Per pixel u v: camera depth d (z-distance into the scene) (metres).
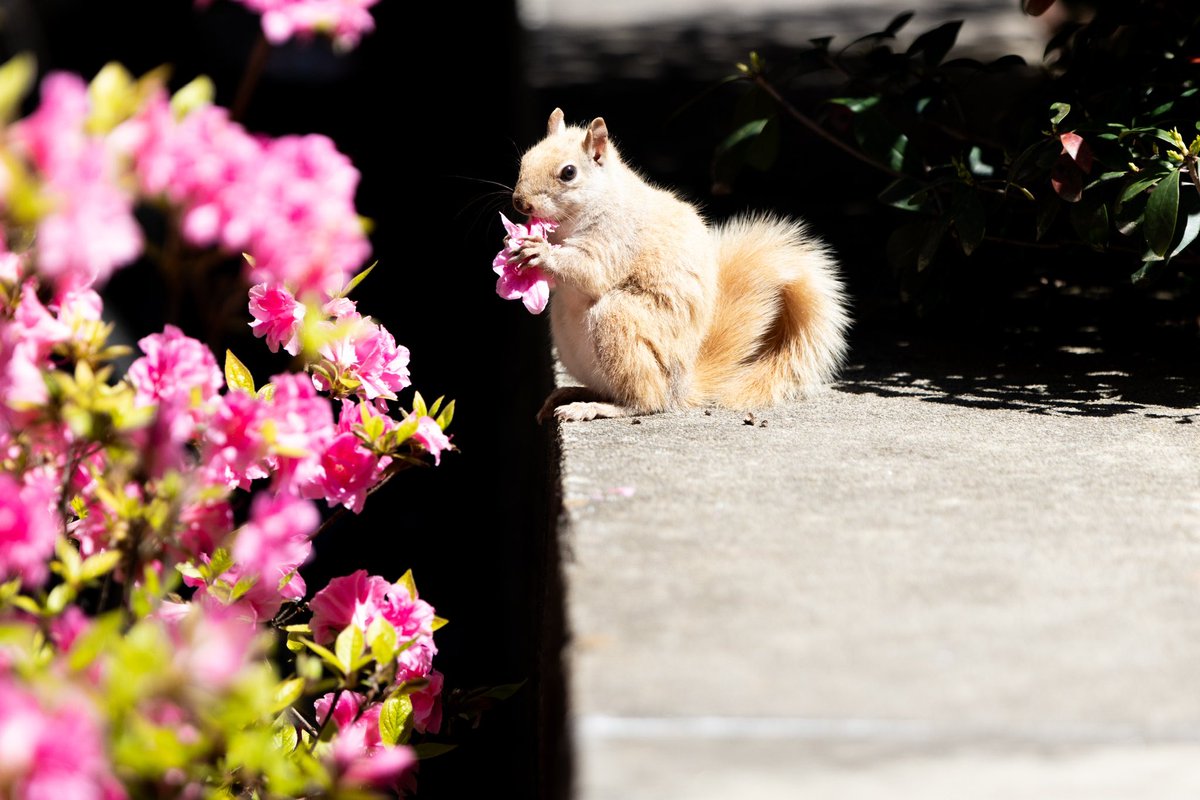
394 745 3.93
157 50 20.95
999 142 7.38
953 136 7.63
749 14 18.72
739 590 3.67
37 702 2.46
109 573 3.76
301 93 20.27
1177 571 3.85
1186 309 7.24
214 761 3.26
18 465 3.46
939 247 6.71
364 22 3.45
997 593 3.68
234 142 3.06
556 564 4.08
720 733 2.93
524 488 7.52
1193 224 5.72
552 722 3.53
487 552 8.82
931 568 3.85
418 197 14.96
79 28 20.27
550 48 16.08
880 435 5.27
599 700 3.05
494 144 15.12
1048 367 6.35
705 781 2.77
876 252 8.47
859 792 2.75
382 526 9.16
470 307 12.14
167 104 3.06
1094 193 6.05
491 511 9.31
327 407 3.50
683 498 4.45
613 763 2.82
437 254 13.36
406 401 10.44
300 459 3.51
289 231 3.10
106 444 3.30
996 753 2.88
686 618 3.48
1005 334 6.96
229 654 2.61
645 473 4.73
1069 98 6.70
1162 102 6.30
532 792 5.01
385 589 4.00
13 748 2.30
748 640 3.36
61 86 2.72
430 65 20.25
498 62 19.36
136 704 2.67
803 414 5.62
